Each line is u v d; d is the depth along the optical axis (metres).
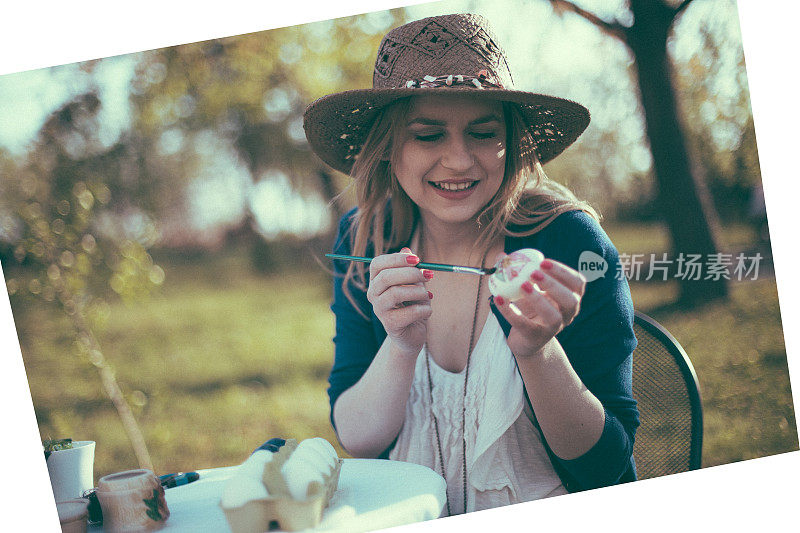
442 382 1.56
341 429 1.55
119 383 4.50
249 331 5.41
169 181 5.58
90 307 3.05
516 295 1.22
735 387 3.35
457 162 1.48
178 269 6.02
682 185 4.17
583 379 1.46
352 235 1.85
